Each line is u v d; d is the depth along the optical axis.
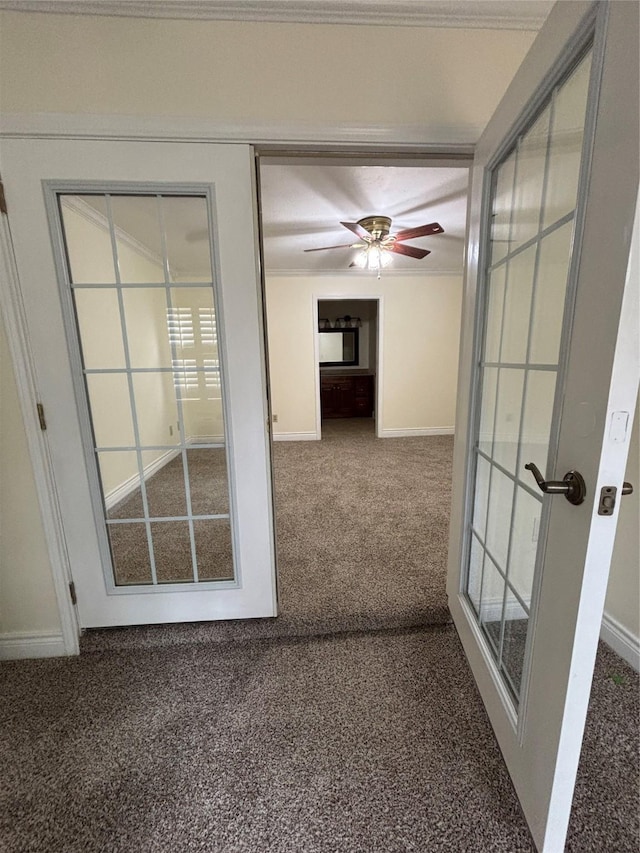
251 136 1.25
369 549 2.18
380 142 1.28
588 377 0.69
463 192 2.40
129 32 1.17
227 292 1.35
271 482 1.57
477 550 1.40
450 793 1.01
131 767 1.09
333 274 4.58
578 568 0.71
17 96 1.18
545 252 0.93
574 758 0.77
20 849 0.92
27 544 1.44
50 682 1.39
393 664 1.44
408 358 4.91
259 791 1.03
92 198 1.29
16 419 1.35
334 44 1.22
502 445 1.20
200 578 1.62
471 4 1.18
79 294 1.36
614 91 0.61
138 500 1.55
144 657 1.49
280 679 1.38
